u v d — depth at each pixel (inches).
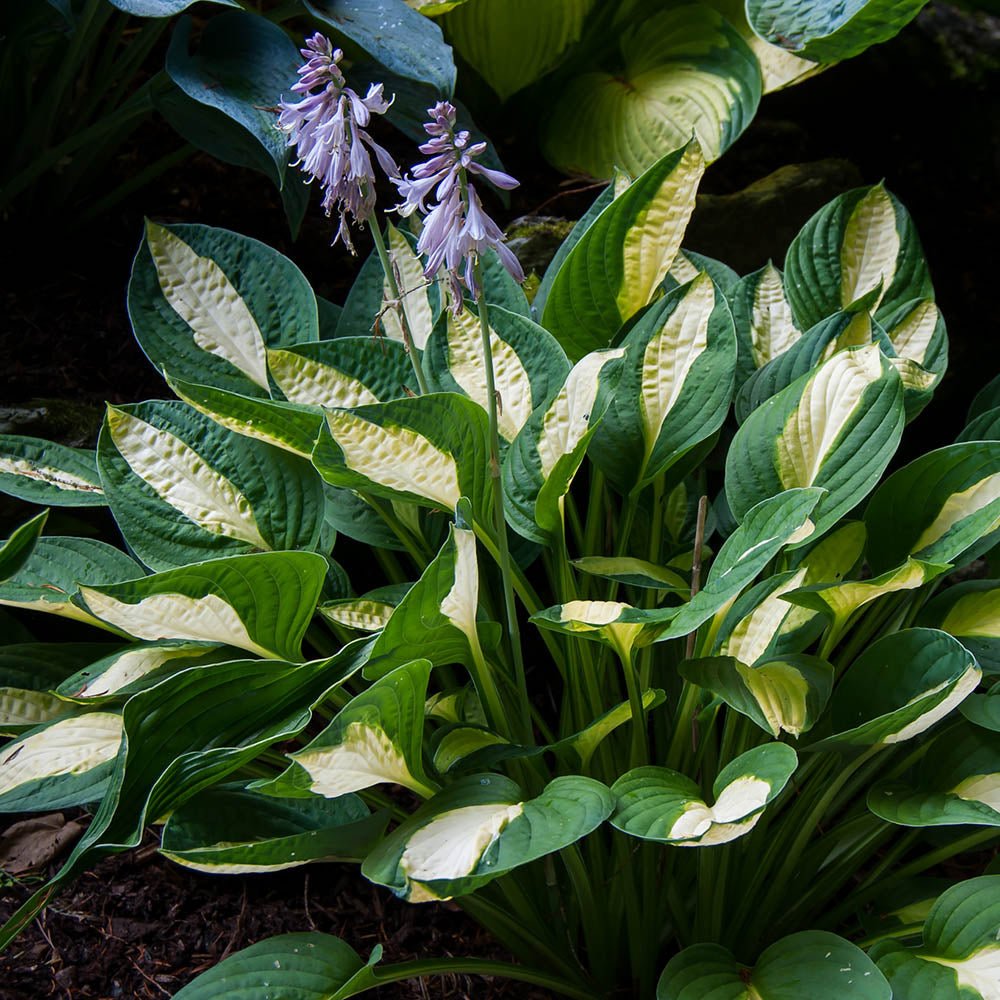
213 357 99.7
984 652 95.6
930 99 132.0
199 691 92.2
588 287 99.4
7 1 103.7
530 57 115.8
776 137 122.9
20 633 100.3
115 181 115.1
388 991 97.3
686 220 98.5
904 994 90.5
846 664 99.3
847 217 104.0
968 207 127.6
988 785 92.6
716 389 96.8
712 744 97.6
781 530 90.7
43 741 94.5
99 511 105.1
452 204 89.7
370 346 98.6
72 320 109.8
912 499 96.2
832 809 97.3
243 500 97.3
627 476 97.3
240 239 101.2
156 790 90.5
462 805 91.5
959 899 91.9
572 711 99.5
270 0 118.8
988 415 98.7
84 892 99.5
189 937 98.6
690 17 115.2
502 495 93.6
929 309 102.2
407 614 91.1
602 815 89.7
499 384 98.7
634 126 114.5
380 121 119.2
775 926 97.2
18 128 110.6
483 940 99.1
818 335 98.7
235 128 103.5
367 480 94.3
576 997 96.3
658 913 96.5
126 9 97.5
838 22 100.6
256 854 90.9
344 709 90.5
